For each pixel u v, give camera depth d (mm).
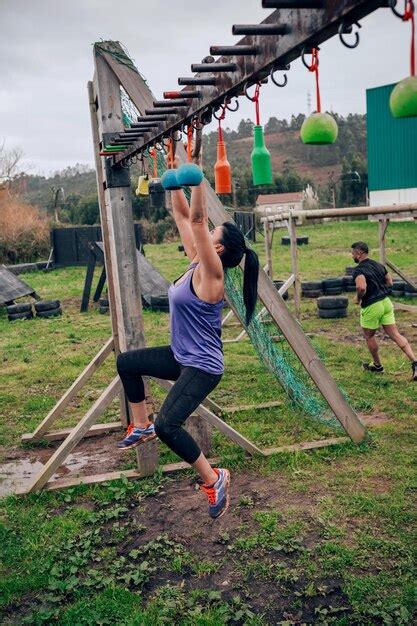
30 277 24234
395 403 6645
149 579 3709
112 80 4781
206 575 3717
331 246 28828
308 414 5844
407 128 36531
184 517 4434
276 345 6184
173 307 3316
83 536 4211
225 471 3418
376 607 3301
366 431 5512
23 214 34406
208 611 3357
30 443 6277
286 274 19812
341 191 73062
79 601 3492
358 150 113000
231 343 10297
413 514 4230
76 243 25891
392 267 12398
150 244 40656
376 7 1751
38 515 4555
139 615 3320
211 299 3203
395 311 12227
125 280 4883
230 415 6535
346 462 5168
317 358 5316
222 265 3334
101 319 13969
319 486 4766
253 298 3625
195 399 3250
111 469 5469
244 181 59688
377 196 39375
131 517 4484
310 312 12867
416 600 3320
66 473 5438
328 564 3707
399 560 3721
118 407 7289
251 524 4262
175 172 3303
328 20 1869
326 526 4137
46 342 11578
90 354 10273
